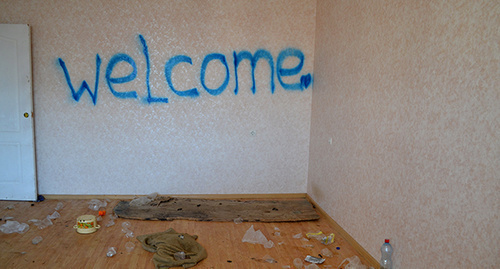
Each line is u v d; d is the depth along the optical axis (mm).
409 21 2354
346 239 3316
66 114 4184
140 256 2877
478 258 1723
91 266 2689
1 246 2965
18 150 4086
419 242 2201
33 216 3691
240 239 3285
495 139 1637
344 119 3414
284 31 4332
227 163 4461
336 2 3658
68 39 4082
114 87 4211
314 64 4371
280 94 4422
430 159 2115
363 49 3025
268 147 4488
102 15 4090
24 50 3965
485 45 1712
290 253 3025
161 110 4305
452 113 1934
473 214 1760
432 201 2086
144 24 4156
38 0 3996
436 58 2074
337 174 3572
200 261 2838
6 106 4012
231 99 4367
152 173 4383
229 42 4281
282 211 4008
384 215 2639
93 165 4297
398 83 2479
